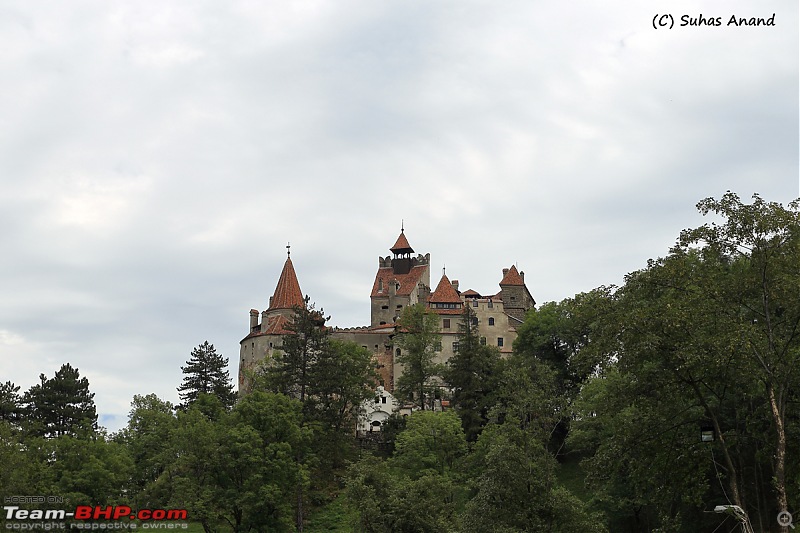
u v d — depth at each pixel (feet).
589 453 331.77
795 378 155.43
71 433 370.12
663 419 164.45
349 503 223.92
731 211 158.51
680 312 151.74
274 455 276.62
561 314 393.50
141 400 359.05
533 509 176.96
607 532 181.98
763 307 161.27
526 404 190.19
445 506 214.90
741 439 170.81
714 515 224.74
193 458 269.64
